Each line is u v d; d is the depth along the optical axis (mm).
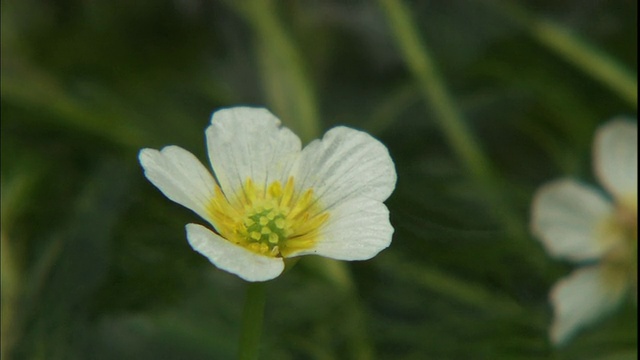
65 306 175
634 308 174
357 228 128
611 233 166
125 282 178
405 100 210
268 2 205
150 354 173
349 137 133
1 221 181
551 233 166
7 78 209
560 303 166
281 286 180
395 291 181
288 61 202
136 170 188
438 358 174
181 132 202
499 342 174
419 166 196
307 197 131
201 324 176
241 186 132
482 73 216
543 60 216
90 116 195
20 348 173
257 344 130
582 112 205
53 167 194
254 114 134
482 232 183
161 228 183
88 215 181
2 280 177
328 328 176
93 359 172
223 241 126
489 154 208
